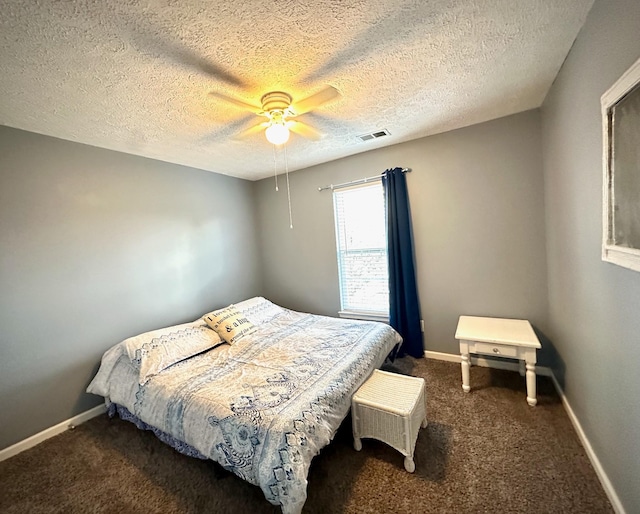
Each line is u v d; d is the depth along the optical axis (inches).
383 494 57.9
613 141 44.4
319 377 72.1
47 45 49.3
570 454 64.6
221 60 57.8
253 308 123.7
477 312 108.8
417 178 115.2
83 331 92.1
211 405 63.4
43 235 84.2
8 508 60.2
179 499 60.2
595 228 55.4
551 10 51.0
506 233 101.7
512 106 91.1
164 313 116.0
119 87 64.1
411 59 62.5
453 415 81.0
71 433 84.5
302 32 51.8
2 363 76.5
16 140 79.7
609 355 52.0
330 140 108.1
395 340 106.3
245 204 155.3
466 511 53.4
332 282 142.1
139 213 108.4
